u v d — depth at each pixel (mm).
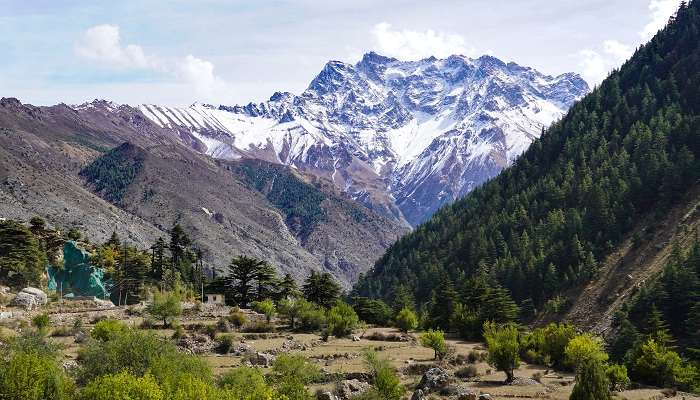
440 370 77312
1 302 103438
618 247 159750
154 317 106875
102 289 136375
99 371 56375
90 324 101062
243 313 124875
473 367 88000
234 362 82188
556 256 165875
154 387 47219
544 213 191375
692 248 132875
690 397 74625
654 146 182875
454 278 183750
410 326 132000
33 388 46656
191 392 48188
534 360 103438
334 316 115750
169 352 59781
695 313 113312
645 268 144750
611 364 93750
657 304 125000
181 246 179625
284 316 124625
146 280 146875
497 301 132125
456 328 135125
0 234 124688
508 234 192750
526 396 71688
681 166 166875
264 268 158000
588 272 154500
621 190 173875
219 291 154875
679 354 111688
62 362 62781
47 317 90938
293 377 64562
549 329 104375
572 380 83938
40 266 128625
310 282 161375
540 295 159750
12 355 54531
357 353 94312
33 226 145375
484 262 178000
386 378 67500
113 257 156000
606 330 130500
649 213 165250
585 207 176750
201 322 112188
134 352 58062
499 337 84688
